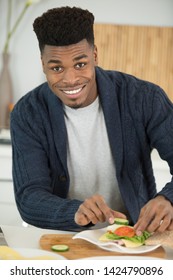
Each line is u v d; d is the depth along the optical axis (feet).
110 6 10.73
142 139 5.38
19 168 5.21
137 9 10.72
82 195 5.46
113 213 4.73
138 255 4.26
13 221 9.36
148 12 10.72
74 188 5.45
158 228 4.44
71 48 4.54
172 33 10.72
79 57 4.59
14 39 10.87
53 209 4.75
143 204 5.49
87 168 5.38
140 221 4.49
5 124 10.69
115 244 4.33
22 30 10.85
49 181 5.21
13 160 5.38
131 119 5.32
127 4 10.72
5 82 10.65
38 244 4.53
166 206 4.51
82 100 4.83
